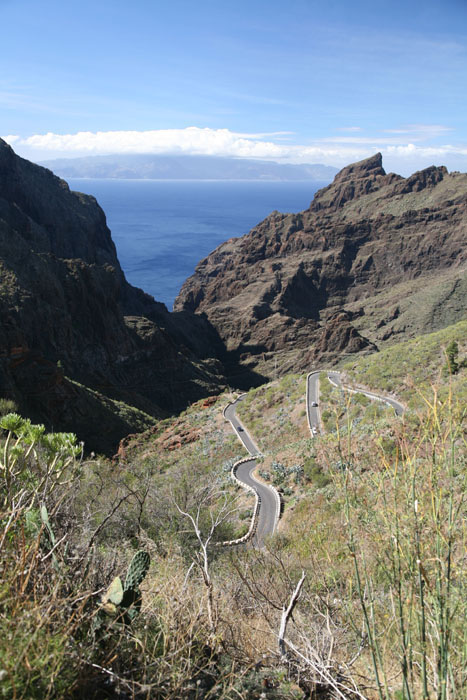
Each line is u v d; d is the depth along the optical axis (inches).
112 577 106.8
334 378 2571.4
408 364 2112.5
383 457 81.5
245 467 1567.4
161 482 391.2
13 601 72.6
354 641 117.9
